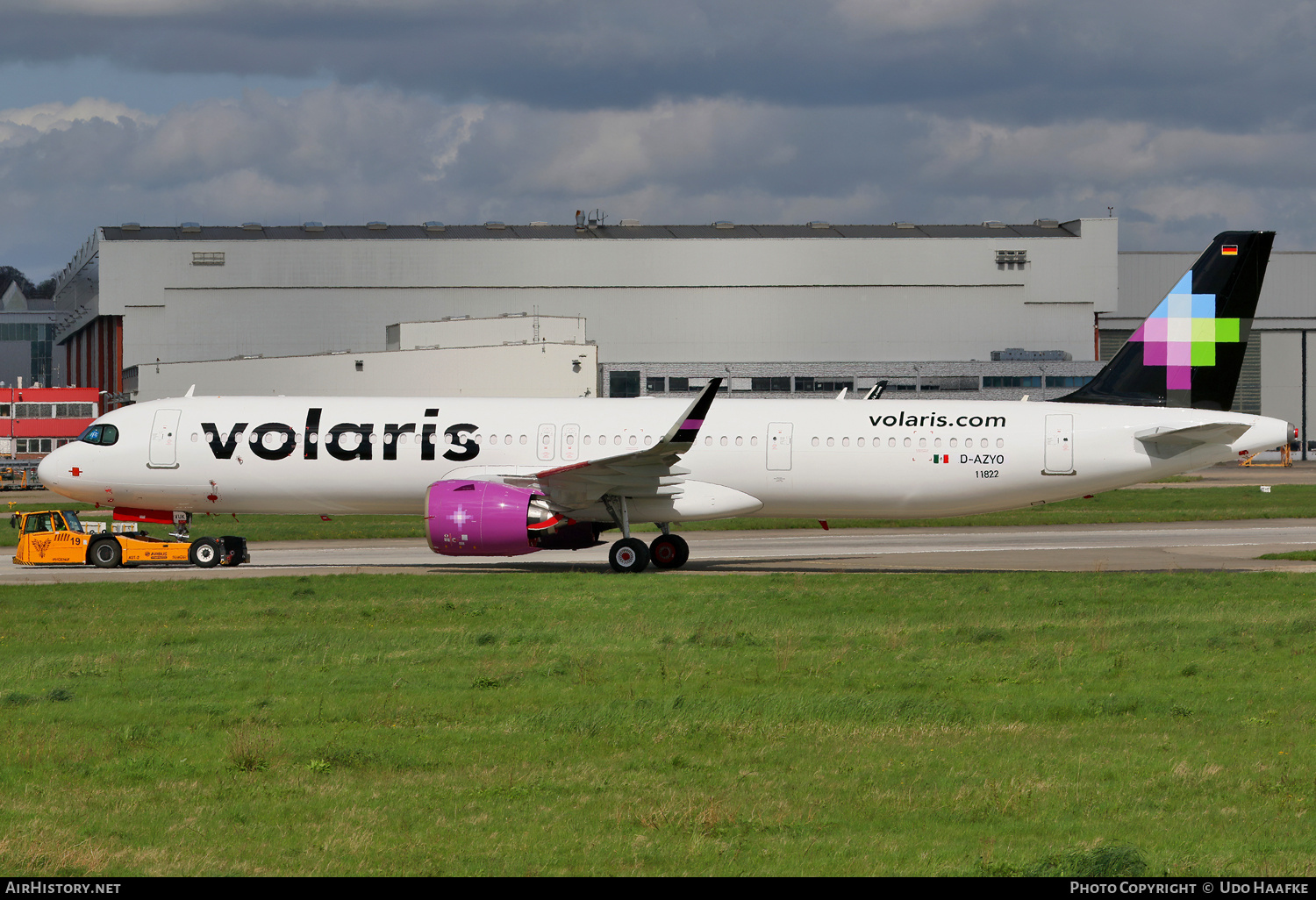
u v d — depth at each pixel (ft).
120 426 504.84
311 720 221.05
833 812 166.71
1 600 382.01
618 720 218.18
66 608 366.84
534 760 195.21
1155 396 503.61
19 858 149.18
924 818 164.66
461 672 265.95
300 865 146.51
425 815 166.09
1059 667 268.41
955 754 197.16
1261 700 234.38
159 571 495.00
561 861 147.84
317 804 171.01
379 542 633.20
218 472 497.05
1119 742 204.44
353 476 492.13
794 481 486.38
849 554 566.77
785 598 379.14
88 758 195.72
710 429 487.61
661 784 180.65
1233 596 381.60
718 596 386.52
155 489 504.02
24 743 204.03
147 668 270.46
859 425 486.38
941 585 413.80
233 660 281.13
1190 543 615.16
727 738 207.62
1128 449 481.87
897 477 483.92
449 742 205.98
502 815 165.89
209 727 216.33
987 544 613.93
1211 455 484.74
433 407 499.10
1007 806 168.25
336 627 328.90
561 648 293.84
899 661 277.64
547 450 483.10
